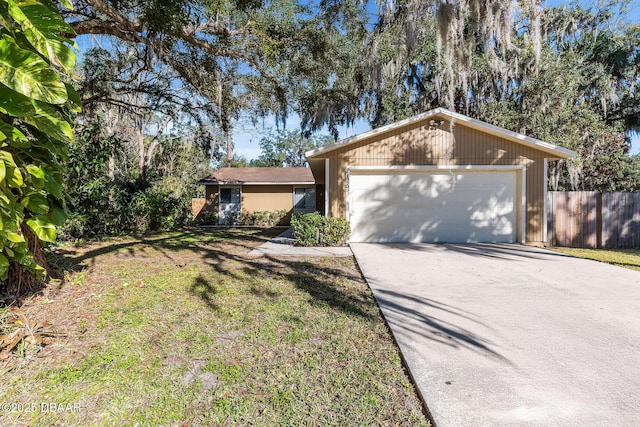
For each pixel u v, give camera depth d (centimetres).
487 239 969
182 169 2527
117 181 1320
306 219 906
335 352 290
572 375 246
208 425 204
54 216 360
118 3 632
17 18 255
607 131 1362
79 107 323
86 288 452
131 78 895
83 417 210
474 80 1333
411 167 952
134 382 246
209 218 1806
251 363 272
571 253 842
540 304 408
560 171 1366
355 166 958
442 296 441
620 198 969
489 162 947
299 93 1034
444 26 704
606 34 1405
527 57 1238
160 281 509
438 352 282
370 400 225
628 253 853
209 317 367
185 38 708
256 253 777
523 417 201
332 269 613
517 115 1272
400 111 1556
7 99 256
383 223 979
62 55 283
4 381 241
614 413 204
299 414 212
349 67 1095
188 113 1041
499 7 698
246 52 862
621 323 346
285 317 367
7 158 262
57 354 280
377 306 403
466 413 204
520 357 274
